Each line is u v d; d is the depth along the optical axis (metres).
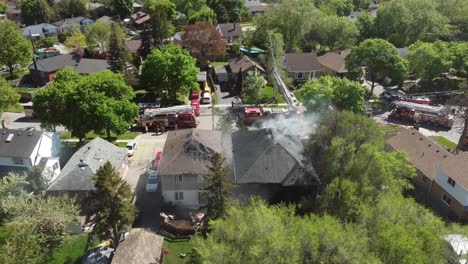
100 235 33.97
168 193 41.97
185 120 60.88
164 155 43.25
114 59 75.69
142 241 33.25
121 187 34.12
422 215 29.66
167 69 67.00
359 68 77.31
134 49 96.75
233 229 26.47
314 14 96.94
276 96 71.56
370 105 69.38
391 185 35.47
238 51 96.25
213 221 28.39
